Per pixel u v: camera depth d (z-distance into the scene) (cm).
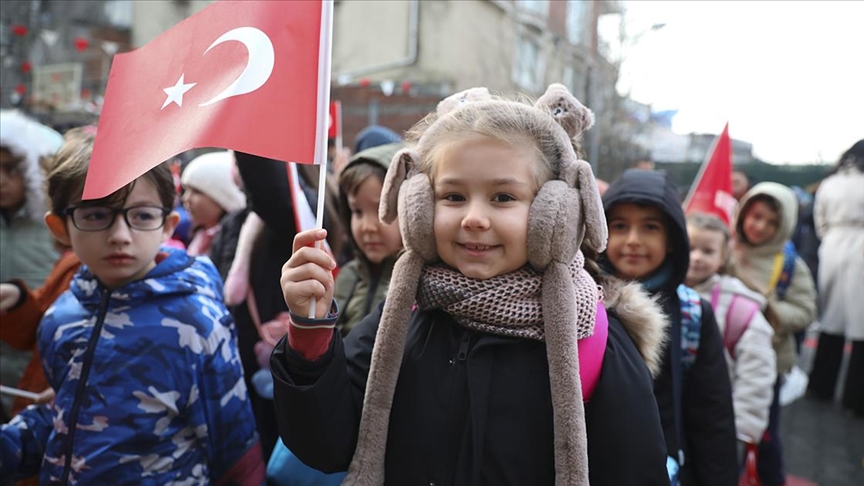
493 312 139
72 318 193
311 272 134
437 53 1520
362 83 1309
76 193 189
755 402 273
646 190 242
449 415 141
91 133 205
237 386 195
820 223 611
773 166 1731
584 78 1338
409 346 149
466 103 147
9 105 1352
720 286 297
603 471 139
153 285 188
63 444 183
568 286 137
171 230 203
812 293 427
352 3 1595
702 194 354
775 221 417
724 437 221
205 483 191
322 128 148
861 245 571
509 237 136
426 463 140
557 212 134
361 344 157
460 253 140
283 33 155
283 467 174
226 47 160
